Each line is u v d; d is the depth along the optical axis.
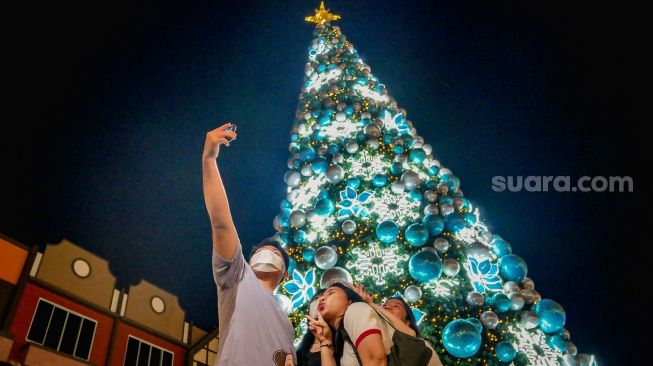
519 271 8.75
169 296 15.28
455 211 9.41
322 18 13.59
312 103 11.20
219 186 3.47
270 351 3.20
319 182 9.73
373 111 11.00
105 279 13.73
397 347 3.44
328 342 3.62
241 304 3.30
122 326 13.43
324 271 8.13
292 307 7.98
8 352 10.63
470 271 8.48
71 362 11.68
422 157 10.03
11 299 11.30
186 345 14.85
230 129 3.66
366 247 8.60
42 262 12.34
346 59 12.20
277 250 4.19
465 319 7.44
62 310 12.23
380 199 9.20
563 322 8.31
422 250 7.97
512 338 8.09
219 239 3.36
